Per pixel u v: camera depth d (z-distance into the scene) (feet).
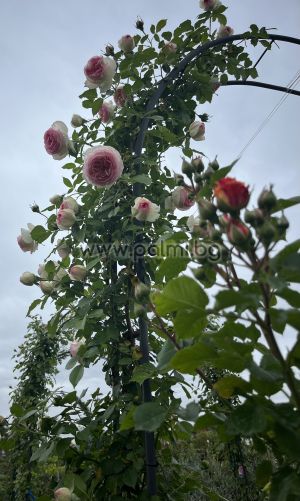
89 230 7.56
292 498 3.15
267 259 3.14
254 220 3.23
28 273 7.72
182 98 9.22
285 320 2.97
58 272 7.73
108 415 6.07
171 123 8.93
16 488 15.58
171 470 7.07
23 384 19.67
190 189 5.08
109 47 8.84
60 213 7.29
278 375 3.37
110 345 7.12
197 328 3.32
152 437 6.05
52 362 11.03
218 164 4.93
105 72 7.73
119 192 7.77
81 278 7.16
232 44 10.03
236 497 12.62
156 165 8.23
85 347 6.72
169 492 6.63
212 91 9.45
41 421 6.52
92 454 6.42
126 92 8.41
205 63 9.95
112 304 7.06
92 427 6.03
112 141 8.38
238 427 2.97
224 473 13.79
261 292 3.25
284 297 3.09
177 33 9.32
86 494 5.94
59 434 6.13
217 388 3.40
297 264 2.80
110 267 7.40
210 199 4.03
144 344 6.65
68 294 7.45
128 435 6.33
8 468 16.87
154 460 5.96
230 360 3.20
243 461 13.01
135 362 6.83
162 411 3.57
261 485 3.87
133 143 8.43
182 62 9.16
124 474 5.93
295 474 3.14
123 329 7.09
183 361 3.29
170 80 8.89
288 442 2.97
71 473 5.93
